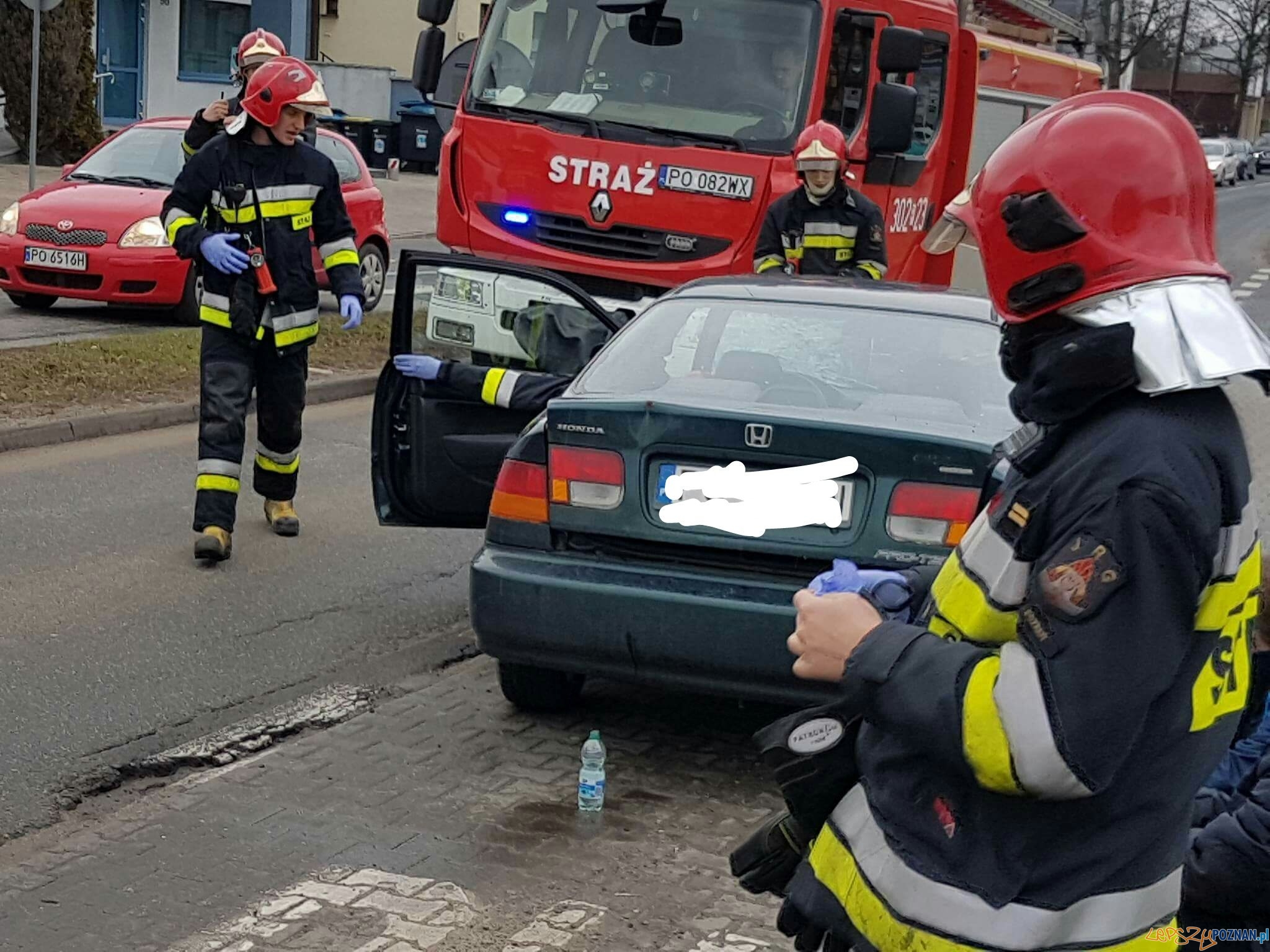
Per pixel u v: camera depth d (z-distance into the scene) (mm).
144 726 5355
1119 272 1903
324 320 15344
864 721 2174
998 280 1998
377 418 6562
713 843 4559
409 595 7207
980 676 1877
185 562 7457
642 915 4035
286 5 35625
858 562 4723
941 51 11109
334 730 5414
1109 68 60906
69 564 7289
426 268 6527
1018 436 2041
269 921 3943
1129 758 1891
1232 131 84125
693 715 5715
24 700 5531
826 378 5355
